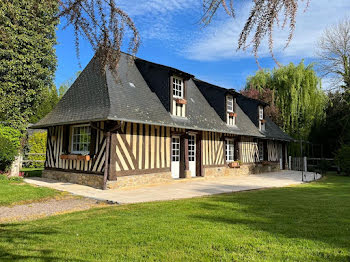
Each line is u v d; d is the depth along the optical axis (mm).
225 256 2703
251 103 15773
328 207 5172
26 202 5863
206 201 5762
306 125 17469
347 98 16312
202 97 13289
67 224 3926
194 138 11297
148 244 3043
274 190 8094
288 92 18266
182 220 4070
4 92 13531
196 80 13547
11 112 14078
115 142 7730
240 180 11039
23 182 8602
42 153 14523
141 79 10172
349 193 7438
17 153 9648
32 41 13648
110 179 7496
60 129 9617
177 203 5492
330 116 17547
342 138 16594
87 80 9562
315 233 3439
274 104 18969
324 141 18672
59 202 5961
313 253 2785
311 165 17266
